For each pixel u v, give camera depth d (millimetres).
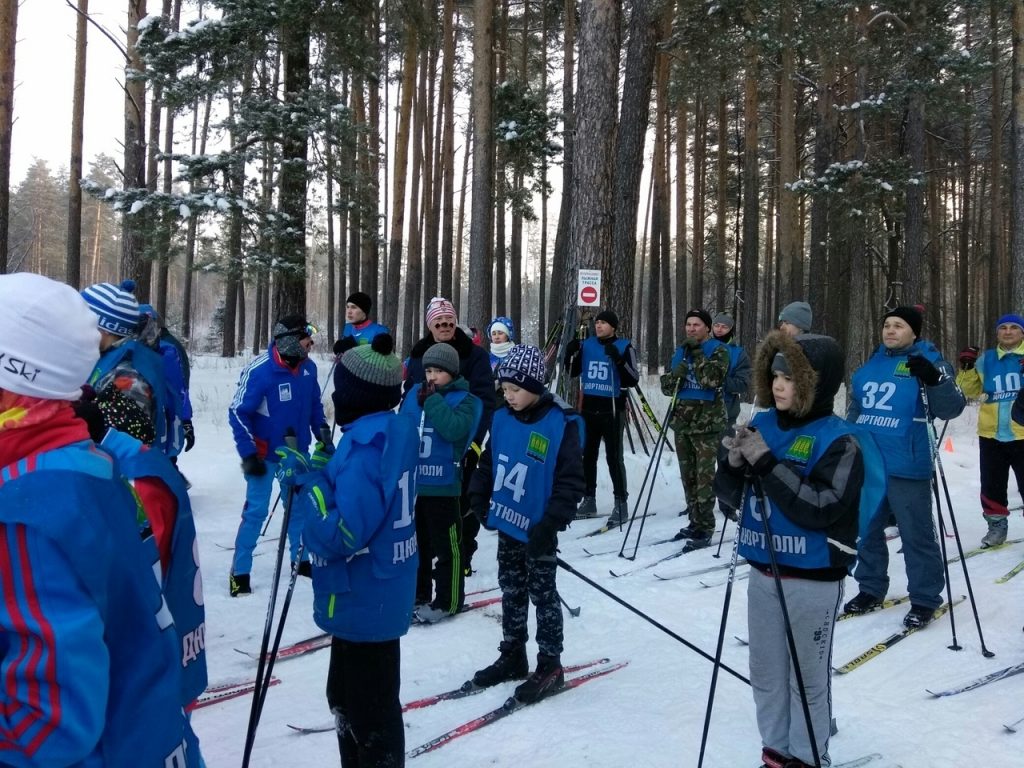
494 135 18750
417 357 5758
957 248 33531
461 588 4953
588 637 4766
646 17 11773
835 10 15242
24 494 1222
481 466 4094
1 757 1193
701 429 6762
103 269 62844
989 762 3289
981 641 4418
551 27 24562
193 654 1692
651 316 25672
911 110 18016
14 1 12688
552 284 19844
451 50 20703
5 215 12844
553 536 3814
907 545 4863
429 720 3633
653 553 6590
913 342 4984
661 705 3832
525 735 3496
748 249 20844
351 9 12516
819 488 2725
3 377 1279
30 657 1187
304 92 12664
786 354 2836
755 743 3461
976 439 13508
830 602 2865
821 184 17484
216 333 33156
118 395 2148
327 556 2652
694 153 29766
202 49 11797
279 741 3395
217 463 9359
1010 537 7125
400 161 19938
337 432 10273
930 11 17906
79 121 16875
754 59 13789
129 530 1368
